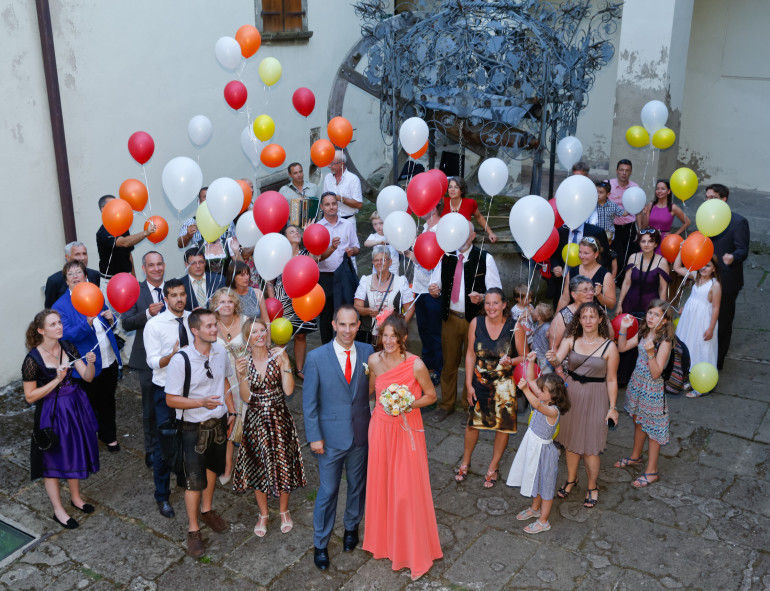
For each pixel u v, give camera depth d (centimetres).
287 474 502
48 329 503
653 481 569
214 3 898
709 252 570
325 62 1117
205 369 488
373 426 472
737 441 621
